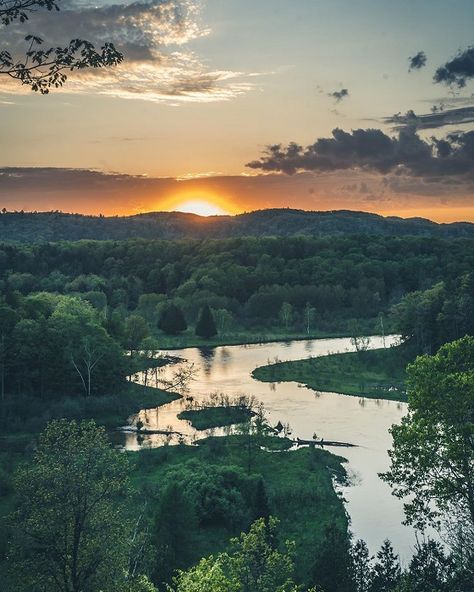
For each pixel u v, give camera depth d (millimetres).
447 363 36656
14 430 101562
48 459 38000
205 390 134875
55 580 36438
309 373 147500
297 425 107125
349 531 65688
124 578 38625
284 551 60344
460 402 34906
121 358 127812
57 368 118750
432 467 36062
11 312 121000
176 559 54531
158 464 85750
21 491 36969
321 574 42938
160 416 115375
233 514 67375
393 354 154625
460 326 144875
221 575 32531
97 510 38375
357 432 102750
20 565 36938
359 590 41125
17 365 117375
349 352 165875
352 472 84500
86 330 124125
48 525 36406
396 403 122750
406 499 74375
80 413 111062
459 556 36125
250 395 129625
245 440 94938
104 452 38688
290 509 71438
